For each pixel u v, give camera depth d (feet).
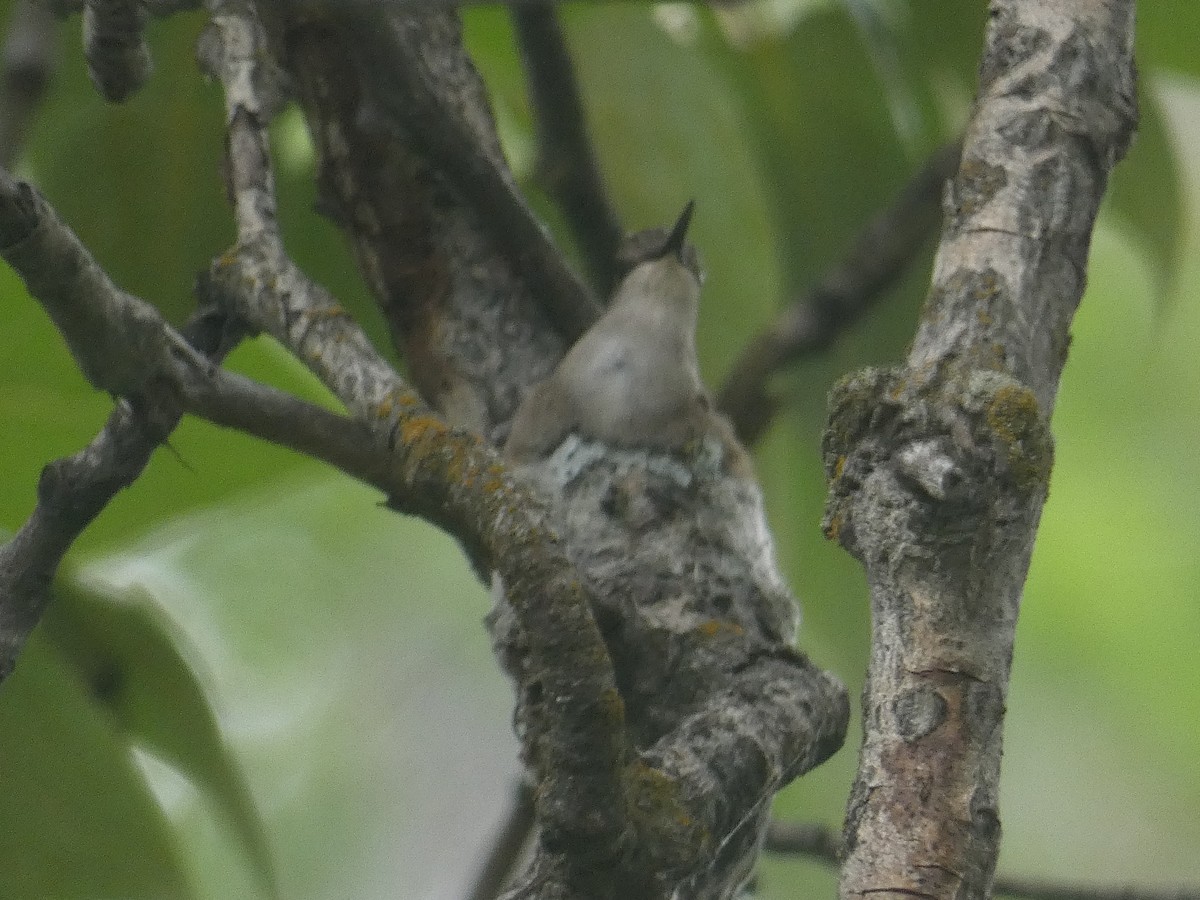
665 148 22.72
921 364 9.32
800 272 23.94
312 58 15.43
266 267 11.85
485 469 9.75
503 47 22.17
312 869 25.12
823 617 22.82
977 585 8.64
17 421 19.06
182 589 26.12
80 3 13.33
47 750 16.83
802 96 23.07
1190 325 27.66
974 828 8.13
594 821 8.84
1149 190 21.11
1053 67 10.36
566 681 8.82
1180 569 27.81
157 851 17.02
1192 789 27.50
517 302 15.58
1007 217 9.91
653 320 14.93
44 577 11.16
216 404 11.20
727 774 10.81
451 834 25.48
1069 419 28.14
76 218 20.88
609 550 13.62
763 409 19.74
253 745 25.57
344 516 26.89
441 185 15.61
